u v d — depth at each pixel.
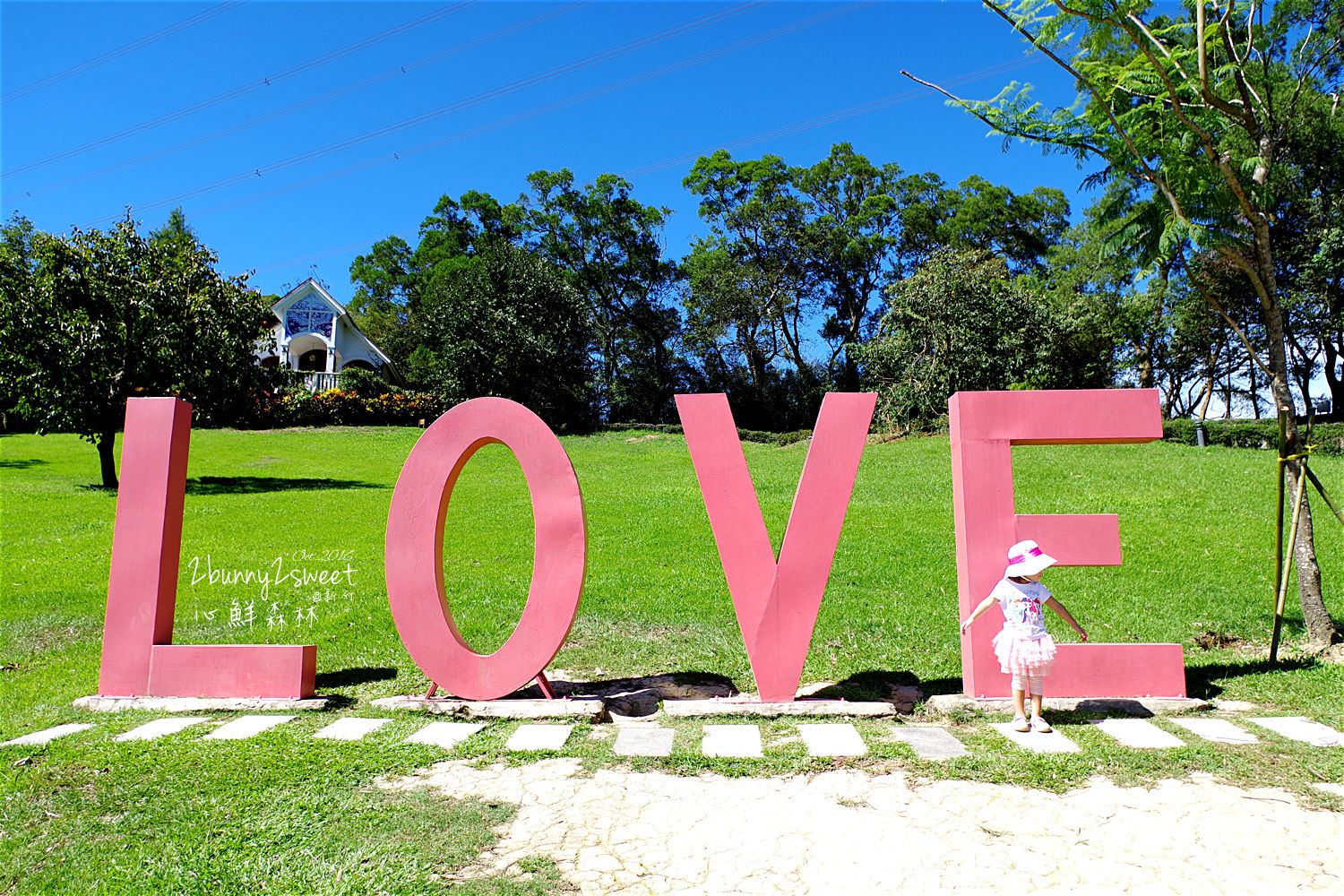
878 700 6.11
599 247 46.91
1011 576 5.29
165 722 5.40
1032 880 3.23
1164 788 4.09
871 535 11.63
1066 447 19.72
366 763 4.52
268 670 5.93
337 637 7.65
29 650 7.34
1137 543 10.85
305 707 5.73
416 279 50.81
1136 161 7.30
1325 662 6.64
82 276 16.52
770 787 4.22
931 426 24.66
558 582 5.77
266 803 4.01
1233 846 3.48
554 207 46.81
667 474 19.77
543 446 5.93
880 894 3.15
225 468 20.97
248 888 3.23
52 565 10.37
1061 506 13.28
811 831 3.70
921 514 13.22
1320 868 3.28
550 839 3.66
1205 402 32.31
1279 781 4.16
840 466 5.96
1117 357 29.55
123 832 3.73
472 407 6.06
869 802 4.00
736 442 6.02
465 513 14.44
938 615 8.12
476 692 5.80
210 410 18.19
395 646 7.39
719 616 8.25
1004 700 5.64
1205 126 7.12
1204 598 8.50
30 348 15.98
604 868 3.38
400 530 6.00
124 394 16.69
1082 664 5.75
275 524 13.28
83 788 4.20
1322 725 5.19
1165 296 27.22
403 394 33.16
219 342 17.50
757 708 5.61
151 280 17.17
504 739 5.02
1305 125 14.23
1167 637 7.47
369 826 3.77
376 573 10.11
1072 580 9.23
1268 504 13.11
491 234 46.66
